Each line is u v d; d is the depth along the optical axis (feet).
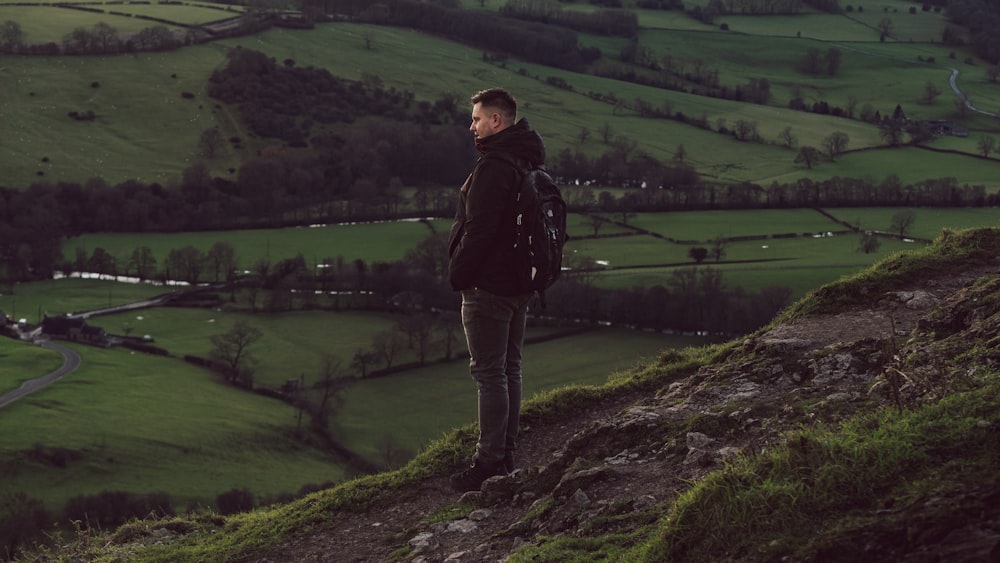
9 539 210.38
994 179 571.28
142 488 242.99
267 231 504.84
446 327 338.75
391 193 565.53
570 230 454.40
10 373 321.73
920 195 500.74
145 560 26.81
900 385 21.24
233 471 252.62
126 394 305.53
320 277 405.18
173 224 509.76
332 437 268.41
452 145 645.51
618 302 315.58
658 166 596.29
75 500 228.02
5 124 636.07
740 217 482.28
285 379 319.88
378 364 317.63
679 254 404.98
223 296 410.11
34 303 406.62
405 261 415.23
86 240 486.38
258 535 27.27
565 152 602.44
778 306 309.22
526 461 28.43
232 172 611.88
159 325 380.37
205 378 325.83
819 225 459.32
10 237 457.68
